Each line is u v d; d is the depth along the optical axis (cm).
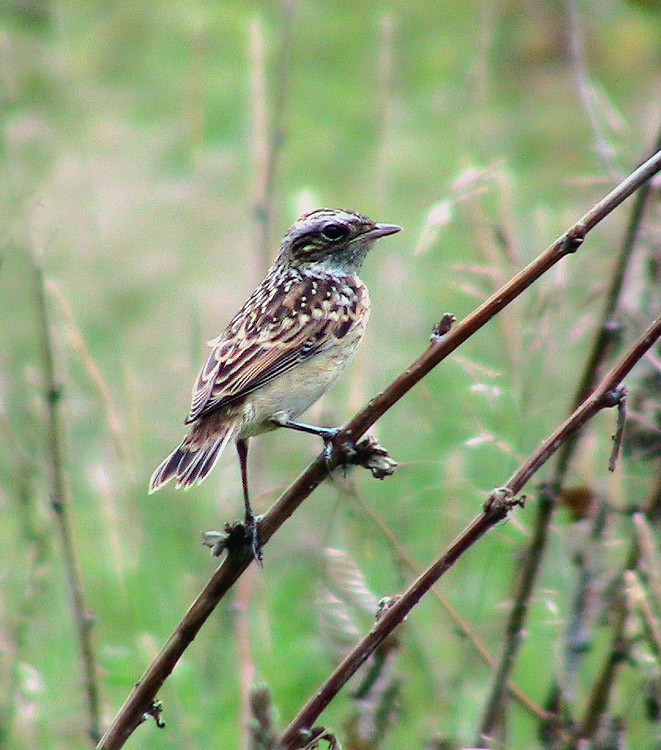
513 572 1142
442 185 1661
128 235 1509
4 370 1301
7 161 1416
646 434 1066
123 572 1196
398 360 1285
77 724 1102
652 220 1124
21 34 1783
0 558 1216
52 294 1188
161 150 1664
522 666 1188
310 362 1056
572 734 987
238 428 998
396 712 953
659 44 1961
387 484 1241
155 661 775
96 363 1353
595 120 1158
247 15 1991
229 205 1558
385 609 789
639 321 1067
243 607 1102
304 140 1814
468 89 1442
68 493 1113
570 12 1192
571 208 1484
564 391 1160
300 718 757
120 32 1941
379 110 1422
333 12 1994
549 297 1073
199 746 1107
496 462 1188
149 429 1371
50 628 1192
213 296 1465
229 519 1261
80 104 1708
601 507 1036
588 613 1018
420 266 1367
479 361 1262
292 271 1124
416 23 1967
